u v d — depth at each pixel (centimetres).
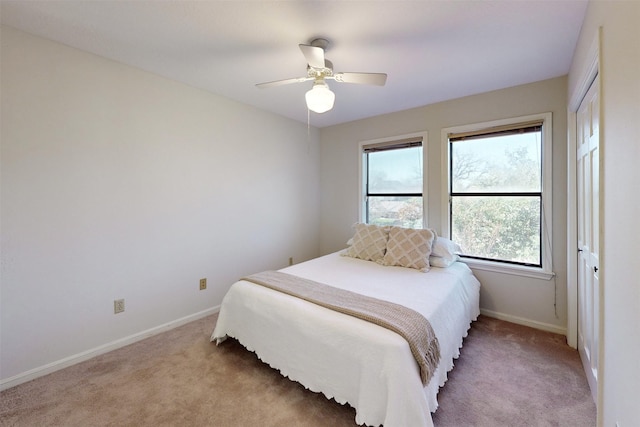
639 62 89
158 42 202
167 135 264
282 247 382
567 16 169
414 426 134
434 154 323
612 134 115
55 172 203
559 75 250
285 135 381
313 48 157
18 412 165
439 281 233
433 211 325
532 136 271
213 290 306
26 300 193
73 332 213
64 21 177
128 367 209
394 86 274
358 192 391
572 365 208
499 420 158
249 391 183
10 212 186
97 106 221
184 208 279
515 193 280
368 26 181
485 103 289
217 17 173
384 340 146
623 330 102
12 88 185
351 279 237
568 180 234
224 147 311
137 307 248
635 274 93
